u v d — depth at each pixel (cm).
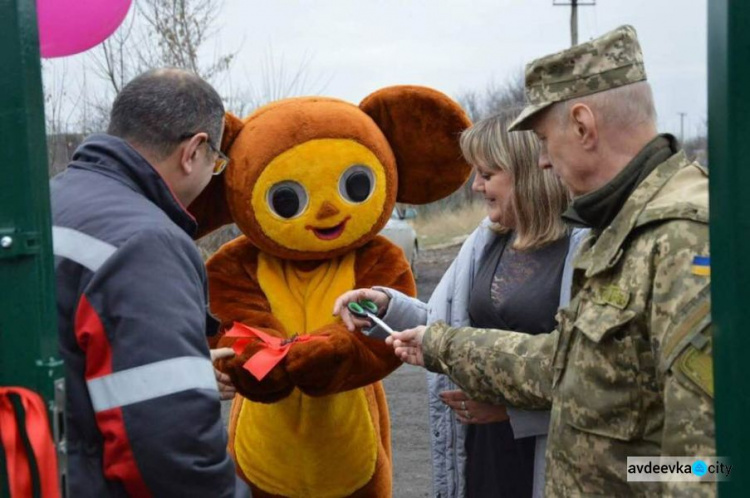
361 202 313
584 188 198
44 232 149
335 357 293
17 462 149
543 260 271
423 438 620
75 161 216
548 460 195
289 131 307
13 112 144
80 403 193
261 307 315
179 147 224
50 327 151
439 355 241
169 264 195
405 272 328
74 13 268
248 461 323
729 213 121
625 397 178
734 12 118
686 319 163
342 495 322
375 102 334
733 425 122
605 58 192
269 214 307
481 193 286
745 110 119
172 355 188
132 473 187
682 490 159
